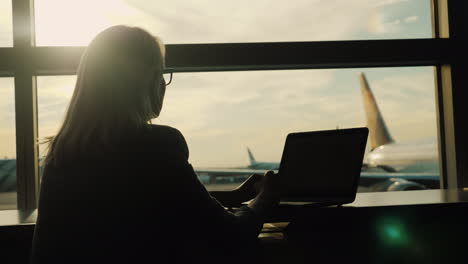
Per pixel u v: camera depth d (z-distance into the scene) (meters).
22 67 1.81
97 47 0.82
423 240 1.38
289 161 1.60
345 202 1.32
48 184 0.77
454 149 1.99
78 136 0.76
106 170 0.73
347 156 1.36
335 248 1.33
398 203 1.37
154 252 0.72
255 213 0.91
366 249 1.35
